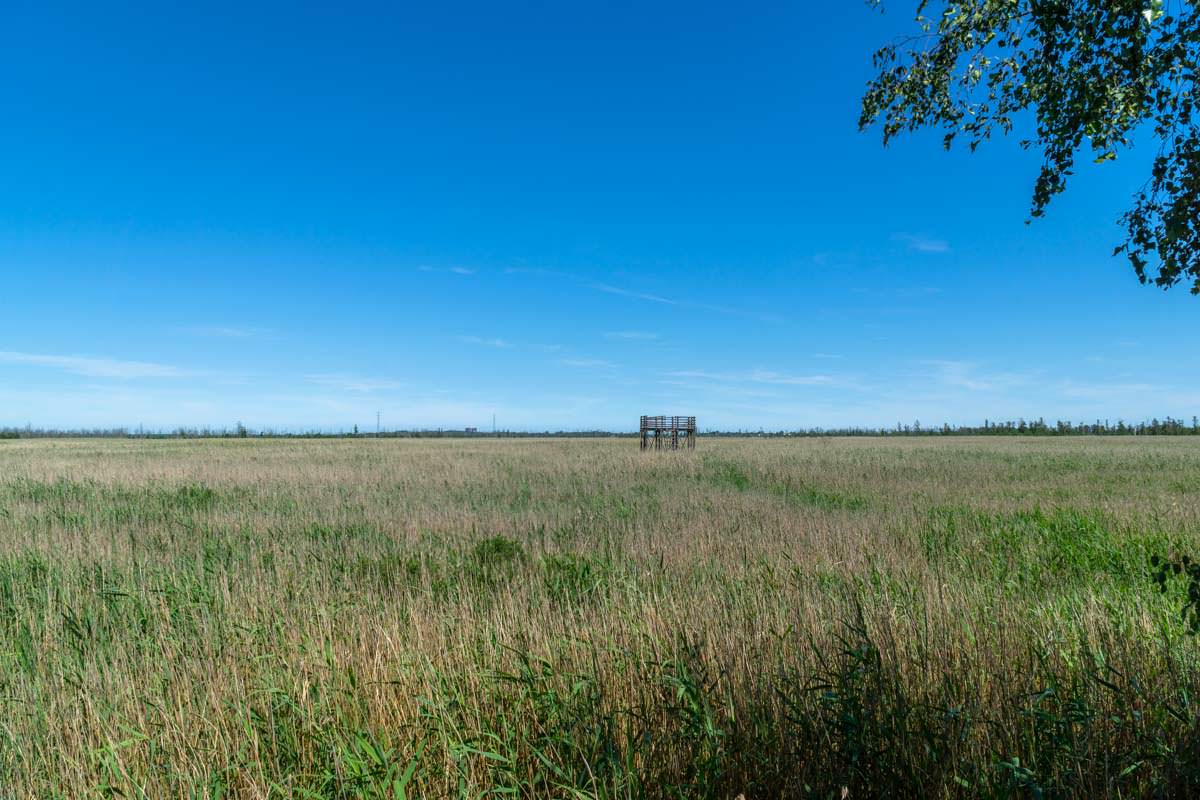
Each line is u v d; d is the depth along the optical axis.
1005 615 5.01
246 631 5.33
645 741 3.23
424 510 13.17
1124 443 55.72
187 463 27.39
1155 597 6.02
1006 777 2.96
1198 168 3.73
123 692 4.23
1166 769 3.05
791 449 41.53
